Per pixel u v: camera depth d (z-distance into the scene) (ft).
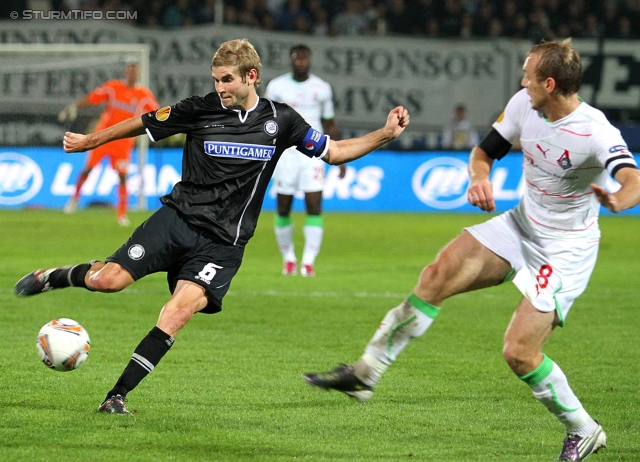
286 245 134.92
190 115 57.72
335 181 266.98
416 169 264.72
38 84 258.37
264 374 71.41
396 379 71.00
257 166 58.44
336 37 269.64
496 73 271.69
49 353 56.85
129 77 202.69
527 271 52.31
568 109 50.42
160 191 255.70
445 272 52.70
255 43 266.77
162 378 69.21
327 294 115.75
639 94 274.57
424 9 291.17
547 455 51.39
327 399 63.72
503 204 255.29
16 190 255.50
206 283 57.47
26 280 57.88
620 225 234.17
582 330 94.63
